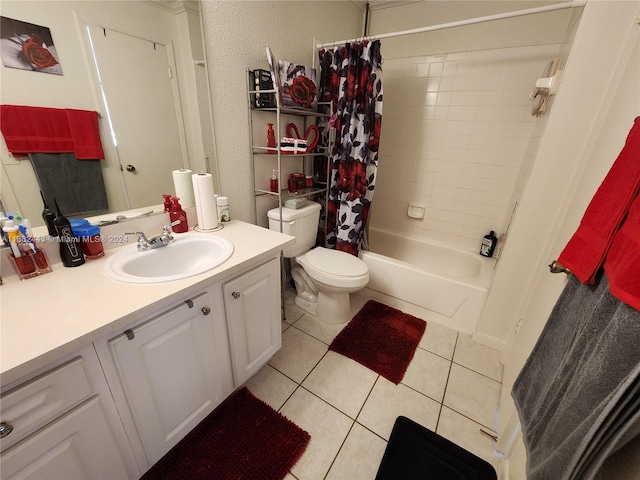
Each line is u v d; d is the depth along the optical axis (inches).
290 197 74.7
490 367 62.7
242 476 41.6
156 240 45.2
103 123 41.4
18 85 33.2
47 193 37.6
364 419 50.9
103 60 39.8
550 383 28.0
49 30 34.4
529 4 71.2
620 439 18.3
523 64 74.9
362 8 90.4
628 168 24.4
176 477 41.2
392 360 63.7
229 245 46.8
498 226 90.2
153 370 34.9
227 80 57.6
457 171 91.8
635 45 37.4
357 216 79.6
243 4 56.6
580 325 25.9
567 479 21.0
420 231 104.8
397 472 42.6
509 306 64.0
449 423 50.6
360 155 74.5
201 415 44.4
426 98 90.1
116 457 33.2
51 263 39.2
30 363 23.1
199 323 39.7
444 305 74.8
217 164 60.1
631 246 19.9
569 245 30.7
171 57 47.7
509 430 43.3
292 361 63.4
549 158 51.1
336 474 42.6
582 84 45.6
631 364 17.8
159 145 49.1
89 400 29.3
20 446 24.8
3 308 29.8
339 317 75.9
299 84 66.3
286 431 48.0
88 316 28.8
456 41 81.7
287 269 90.8
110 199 44.3
